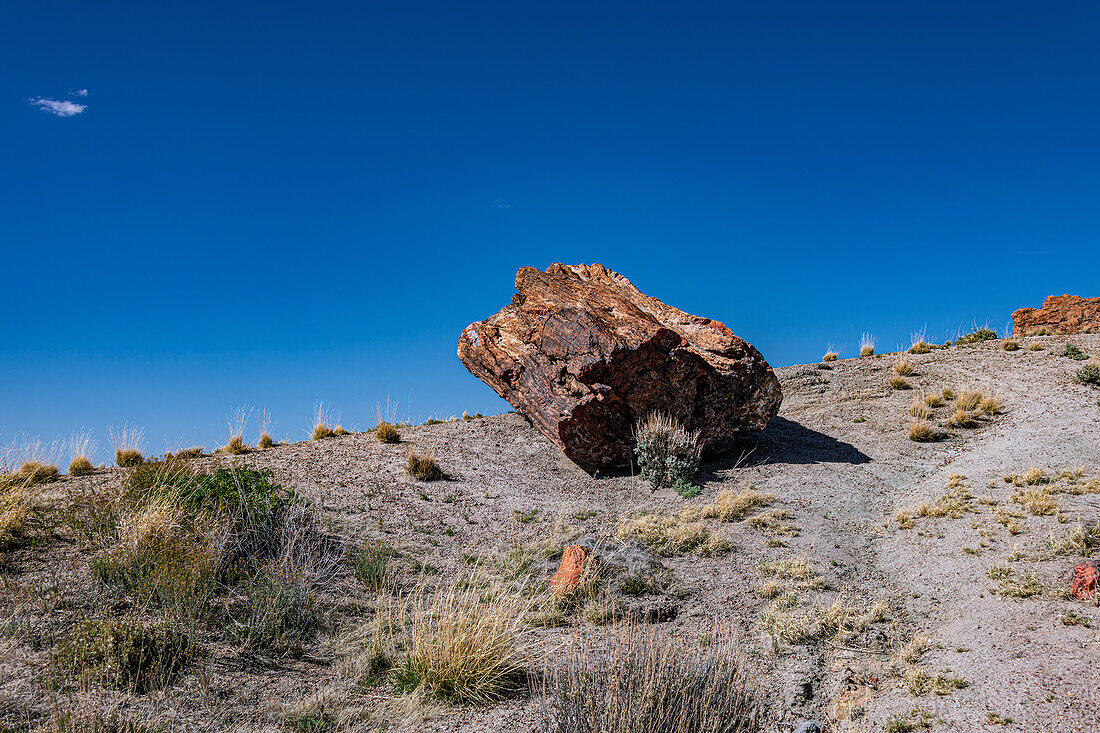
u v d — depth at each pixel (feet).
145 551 23.57
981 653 19.42
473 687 18.84
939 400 52.70
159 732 16.11
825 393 58.49
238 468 31.12
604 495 40.04
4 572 22.86
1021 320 80.43
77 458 38.27
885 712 17.40
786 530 32.58
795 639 21.99
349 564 28.14
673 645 18.20
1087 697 16.19
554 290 50.49
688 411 43.98
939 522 31.86
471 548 31.89
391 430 48.67
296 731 16.80
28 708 16.30
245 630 21.39
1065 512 29.76
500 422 53.67
